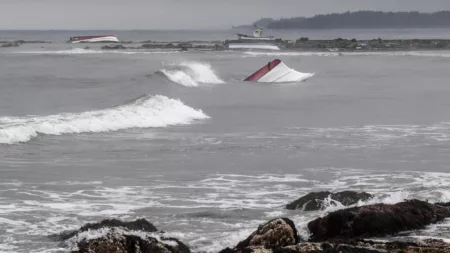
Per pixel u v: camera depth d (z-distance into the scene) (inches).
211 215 2278.5
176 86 7716.5
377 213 2053.4
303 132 4357.8
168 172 3016.7
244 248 1797.5
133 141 3828.7
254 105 6038.4
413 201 2215.8
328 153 3582.7
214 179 2898.6
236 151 3595.0
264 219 2235.5
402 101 6451.8
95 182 2755.9
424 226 2101.4
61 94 6250.0
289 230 1870.1
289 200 2522.1
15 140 3587.6
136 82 7534.5
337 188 2755.9
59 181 2746.1
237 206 2412.6
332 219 2015.3
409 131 4434.1
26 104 5398.6
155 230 1951.3
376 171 3127.5
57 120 4065.0
